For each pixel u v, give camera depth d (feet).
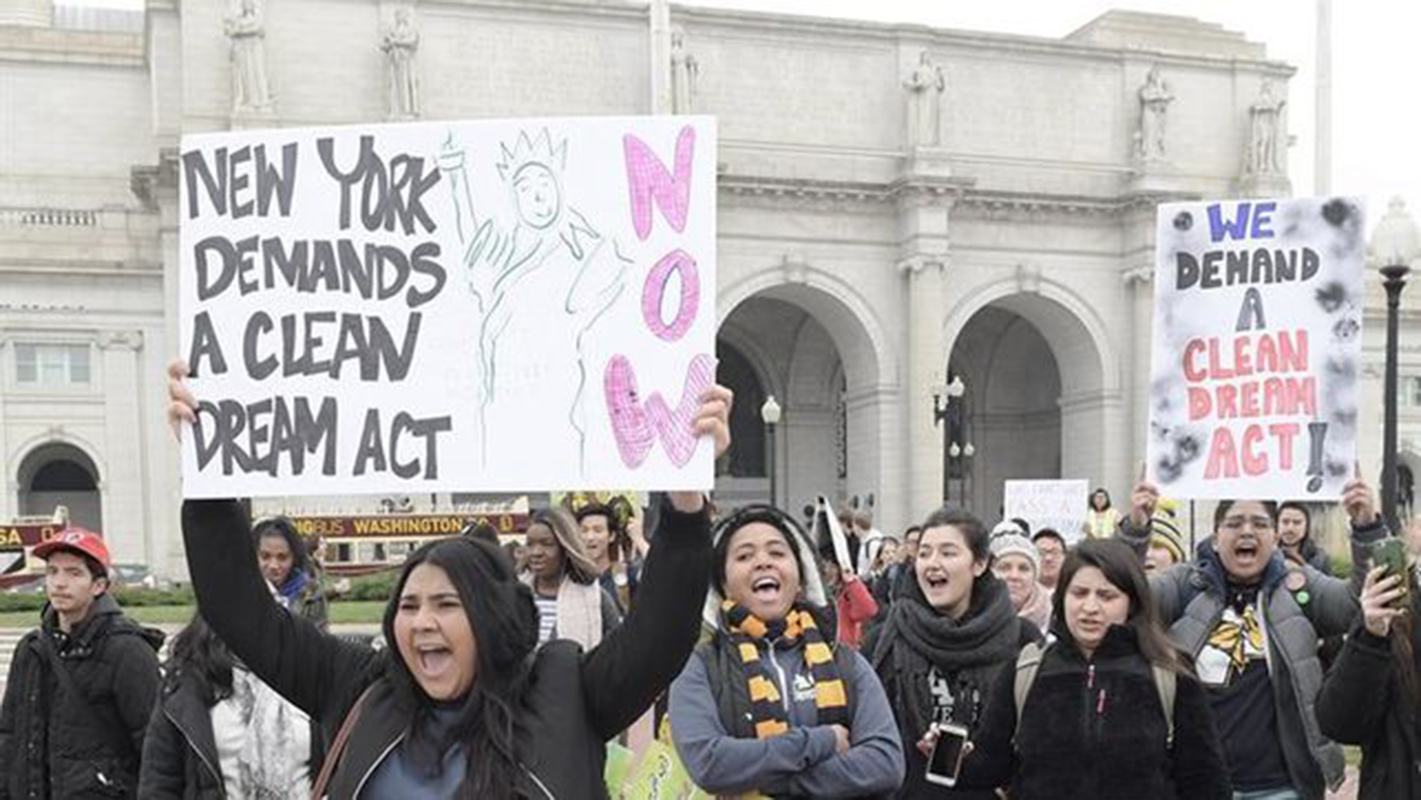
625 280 13.00
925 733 18.94
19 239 165.89
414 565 11.22
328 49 156.97
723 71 168.86
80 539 19.63
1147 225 179.52
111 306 166.50
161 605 103.91
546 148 13.21
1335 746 19.38
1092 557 16.62
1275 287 20.45
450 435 12.99
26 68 192.85
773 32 170.50
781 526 16.83
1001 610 19.31
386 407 13.07
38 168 193.26
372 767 10.91
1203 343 21.01
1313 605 19.97
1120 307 182.70
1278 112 186.80
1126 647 16.43
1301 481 19.98
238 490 12.80
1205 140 187.11
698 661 16.12
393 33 156.87
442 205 13.25
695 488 12.02
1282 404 20.24
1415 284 203.72
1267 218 20.54
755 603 16.38
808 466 201.98
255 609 12.28
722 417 12.26
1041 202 178.29
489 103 161.79
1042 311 186.39
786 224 170.19
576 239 13.11
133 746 19.75
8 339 163.12
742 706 15.74
